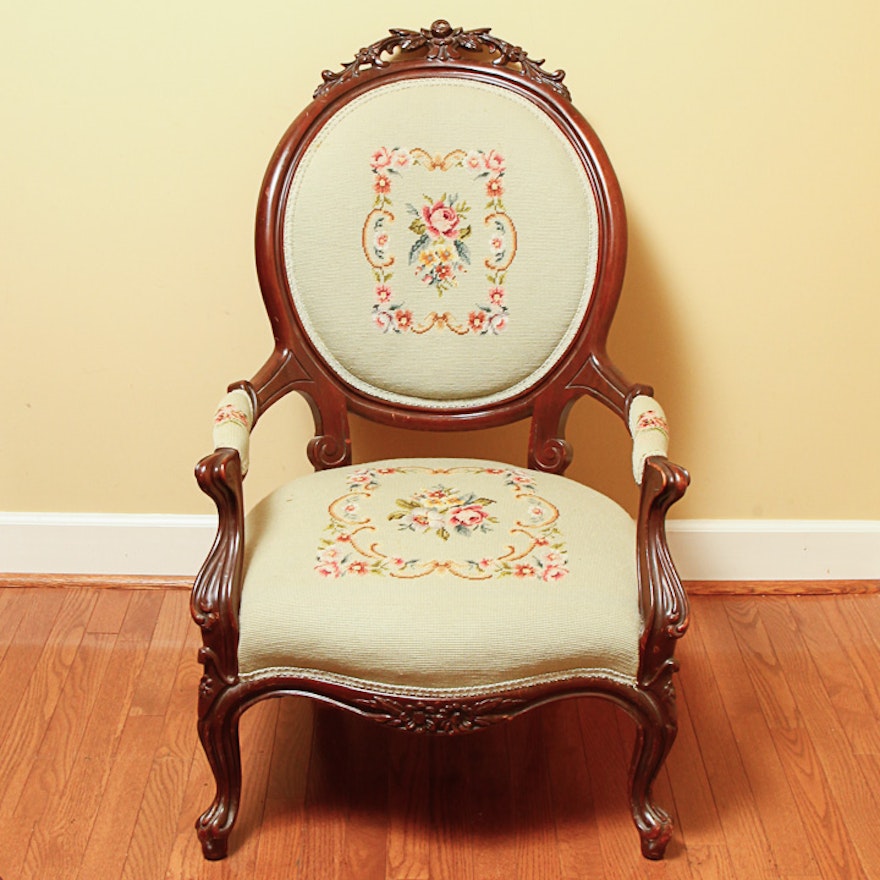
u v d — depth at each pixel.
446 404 1.79
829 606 2.21
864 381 2.11
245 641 1.46
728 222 1.98
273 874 1.59
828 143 1.93
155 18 1.83
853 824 1.68
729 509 2.22
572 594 1.45
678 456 2.17
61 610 2.15
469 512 1.59
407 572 1.47
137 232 1.98
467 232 1.71
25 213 1.96
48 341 2.06
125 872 1.59
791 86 1.89
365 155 1.69
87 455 2.16
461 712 1.46
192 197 1.95
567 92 1.74
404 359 1.75
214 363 2.08
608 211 1.71
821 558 2.24
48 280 2.01
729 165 1.94
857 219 1.98
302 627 1.44
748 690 1.96
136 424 2.13
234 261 2.00
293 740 1.85
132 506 2.21
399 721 1.47
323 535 1.54
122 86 1.88
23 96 1.88
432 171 1.70
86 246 1.99
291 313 1.75
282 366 1.76
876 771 1.78
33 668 1.99
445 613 1.43
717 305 2.04
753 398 2.12
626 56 1.87
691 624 2.14
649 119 1.91
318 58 1.87
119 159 1.92
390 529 1.55
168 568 2.24
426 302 1.73
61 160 1.92
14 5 1.82
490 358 1.75
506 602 1.44
